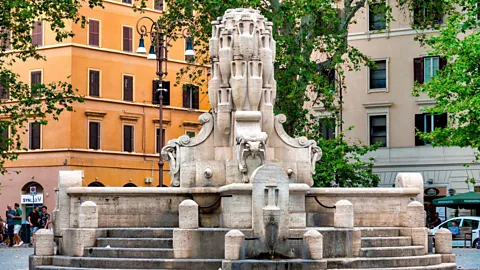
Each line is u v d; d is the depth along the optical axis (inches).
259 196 1008.2
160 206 1124.5
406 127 2529.5
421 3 2144.4
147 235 1063.6
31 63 2765.7
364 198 1153.4
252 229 1008.2
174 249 1000.9
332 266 993.5
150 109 2908.5
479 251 1803.6
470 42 1813.5
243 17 1130.0
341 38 1977.1
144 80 2888.8
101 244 1058.1
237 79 1123.3
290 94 1846.7
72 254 1071.6
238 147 1107.3
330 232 1012.5
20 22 1952.5
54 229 1148.5
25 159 2775.6
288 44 1898.4
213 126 1145.4
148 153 2906.0
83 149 2738.7
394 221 1153.4
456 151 2466.8
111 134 2807.6
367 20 2576.3
